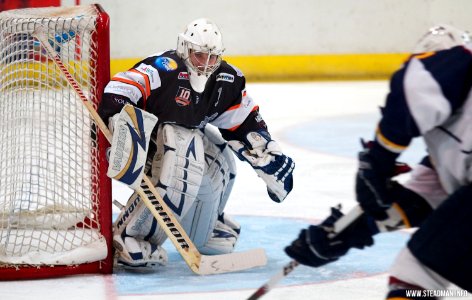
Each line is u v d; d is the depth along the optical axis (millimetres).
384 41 38125
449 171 6059
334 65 37812
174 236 9391
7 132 9875
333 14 37531
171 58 9578
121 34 35406
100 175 9531
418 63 5652
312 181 16078
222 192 10180
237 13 36625
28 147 9820
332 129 23844
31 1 32062
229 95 9914
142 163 9086
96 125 9516
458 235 5527
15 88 9789
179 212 9633
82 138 9734
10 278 9359
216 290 8805
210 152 10156
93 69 9562
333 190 15180
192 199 9625
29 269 9375
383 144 5789
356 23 37781
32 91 9734
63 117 9711
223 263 9555
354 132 23250
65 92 9672
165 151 9492
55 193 9789
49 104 9711
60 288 8961
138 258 9531
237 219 12703
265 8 36906
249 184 15945
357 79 38125
